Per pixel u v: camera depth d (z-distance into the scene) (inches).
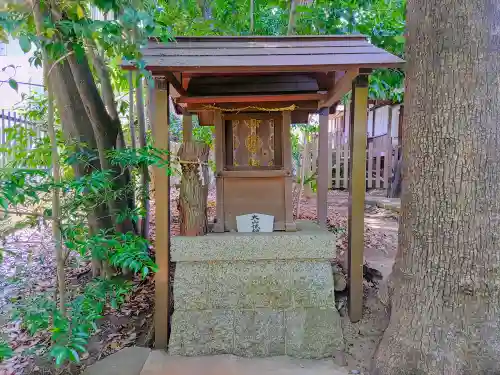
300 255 96.8
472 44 71.3
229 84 113.3
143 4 90.7
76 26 67.1
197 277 96.6
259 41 103.5
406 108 82.7
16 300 118.2
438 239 75.9
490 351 72.7
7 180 60.1
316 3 160.6
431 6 75.5
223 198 109.0
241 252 96.2
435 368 74.9
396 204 250.8
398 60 87.0
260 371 88.7
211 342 95.3
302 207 248.2
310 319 96.3
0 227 125.2
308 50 95.7
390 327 84.5
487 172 72.2
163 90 93.7
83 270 140.2
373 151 354.3
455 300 74.7
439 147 74.9
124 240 76.2
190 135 145.6
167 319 97.3
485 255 73.0
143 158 80.0
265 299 97.0
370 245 169.0
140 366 91.4
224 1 168.2
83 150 118.3
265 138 114.0
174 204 248.8
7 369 91.7
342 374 86.9
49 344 100.4
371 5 163.6
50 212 76.5
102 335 106.0
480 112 71.7
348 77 98.7
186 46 99.0
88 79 116.0
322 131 140.9
